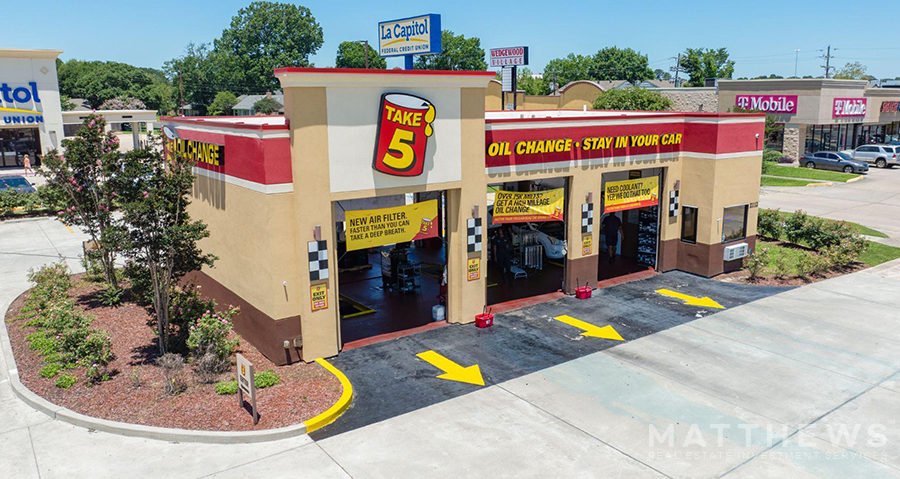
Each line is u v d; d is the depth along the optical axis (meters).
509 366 14.07
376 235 15.40
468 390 12.93
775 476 9.93
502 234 20.19
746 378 13.32
